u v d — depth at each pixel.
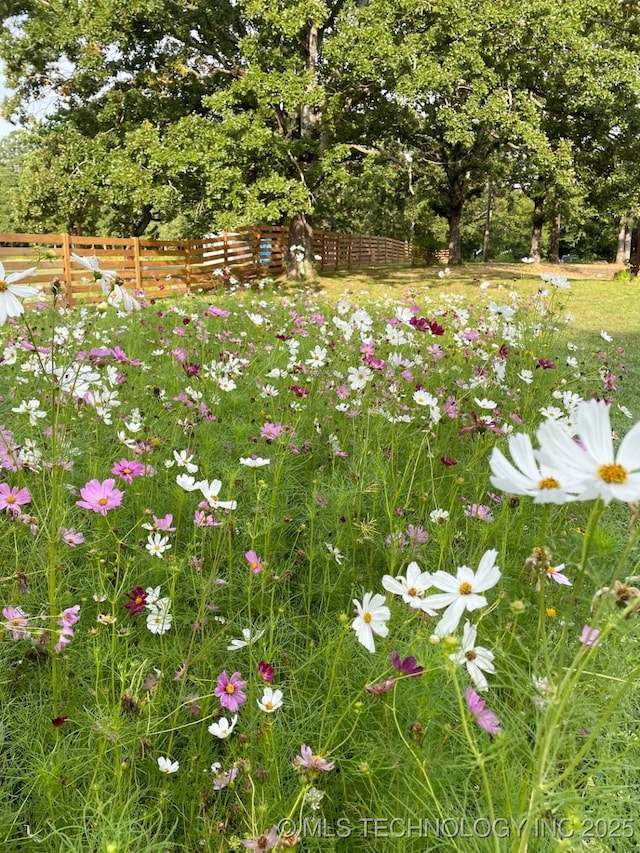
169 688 1.49
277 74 11.03
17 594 1.62
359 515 2.18
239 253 12.95
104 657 1.46
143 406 2.95
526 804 1.01
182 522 2.17
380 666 1.39
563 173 12.20
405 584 1.16
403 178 20.78
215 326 4.95
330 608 1.90
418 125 15.24
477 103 11.48
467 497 2.50
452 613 0.96
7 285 1.36
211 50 13.16
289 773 1.30
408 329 4.08
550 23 11.48
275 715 1.39
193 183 12.27
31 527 1.67
